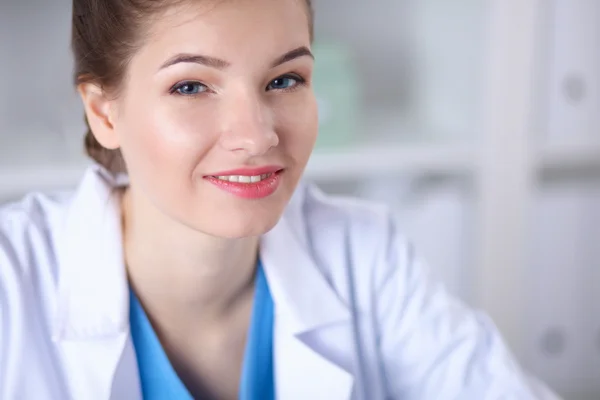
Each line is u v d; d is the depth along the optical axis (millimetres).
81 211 826
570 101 1441
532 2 1384
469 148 1434
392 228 957
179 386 816
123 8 624
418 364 888
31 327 772
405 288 912
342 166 1396
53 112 1493
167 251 770
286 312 834
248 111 609
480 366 866
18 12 1489
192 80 613
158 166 641
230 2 584
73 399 765
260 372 861
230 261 782
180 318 827
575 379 1594
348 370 864
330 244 915
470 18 1435
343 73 1410
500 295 1511
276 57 607
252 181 639
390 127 1571
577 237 1533
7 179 1269
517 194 1466
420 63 1608
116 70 660
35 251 821
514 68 1409
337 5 1685
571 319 1565
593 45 1423
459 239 1504
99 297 780
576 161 1553
